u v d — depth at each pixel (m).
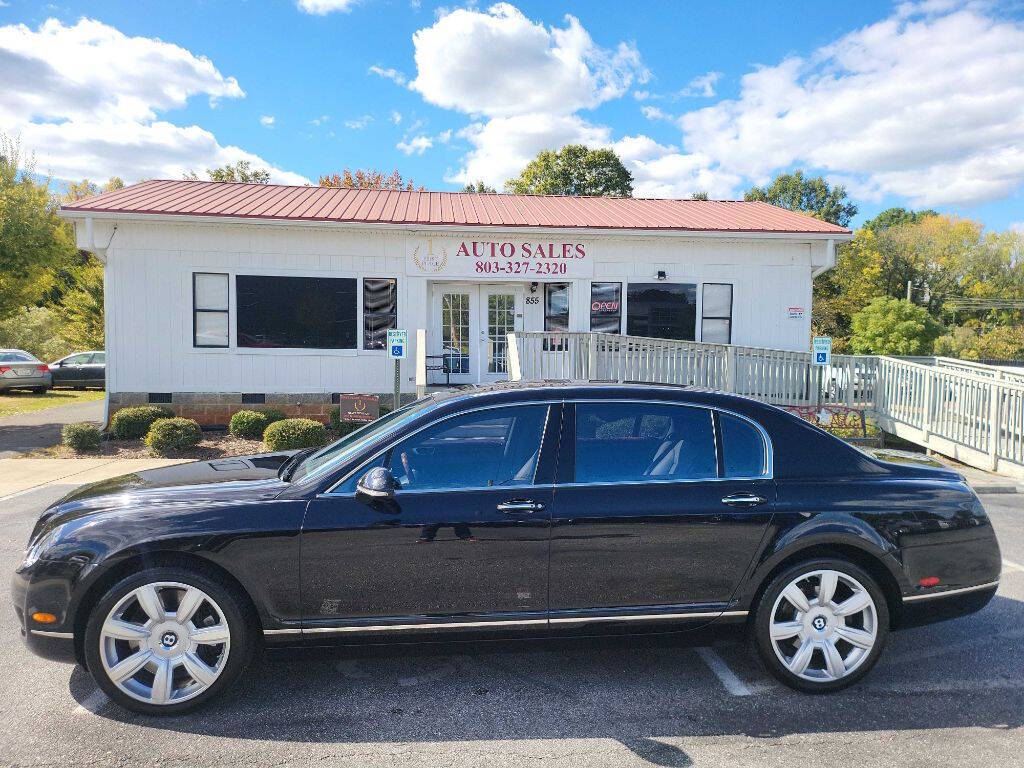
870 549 3.68
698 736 3.31
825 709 3.57
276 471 4.05
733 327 14.05
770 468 3.76
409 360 13.52
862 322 29.11
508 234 13.44
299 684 3.83
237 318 13.00
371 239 13.26
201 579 3.39
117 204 12.61
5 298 18.23
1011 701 3.67
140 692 3.40
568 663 4.13
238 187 15.49
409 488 3.59
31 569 3.39
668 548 3.59
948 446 11.21
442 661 4.14
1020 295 49.97
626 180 42.41
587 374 12.67
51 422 15.31
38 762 3.04
